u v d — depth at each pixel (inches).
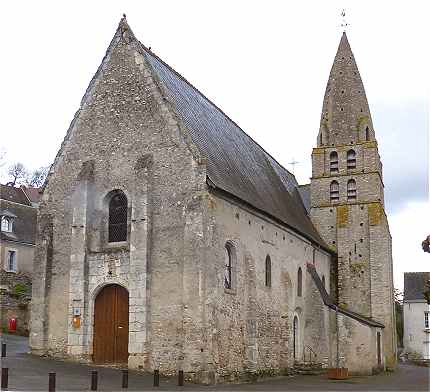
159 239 968.3
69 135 1091.9
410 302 2751.0
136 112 1039.6
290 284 1279.5
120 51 1082.7
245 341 1036.5
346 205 1654.8
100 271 1000.9
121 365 956.6
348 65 1785.2
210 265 940.6
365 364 1353.3
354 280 1599.4
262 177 1402.6
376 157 1663.4
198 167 965.8
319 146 1743.4
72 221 1042.1
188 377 896.9
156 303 947.3
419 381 1172.5
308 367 1328.7
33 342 1025.5
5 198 2306.8
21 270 1888.5
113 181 1030.4
